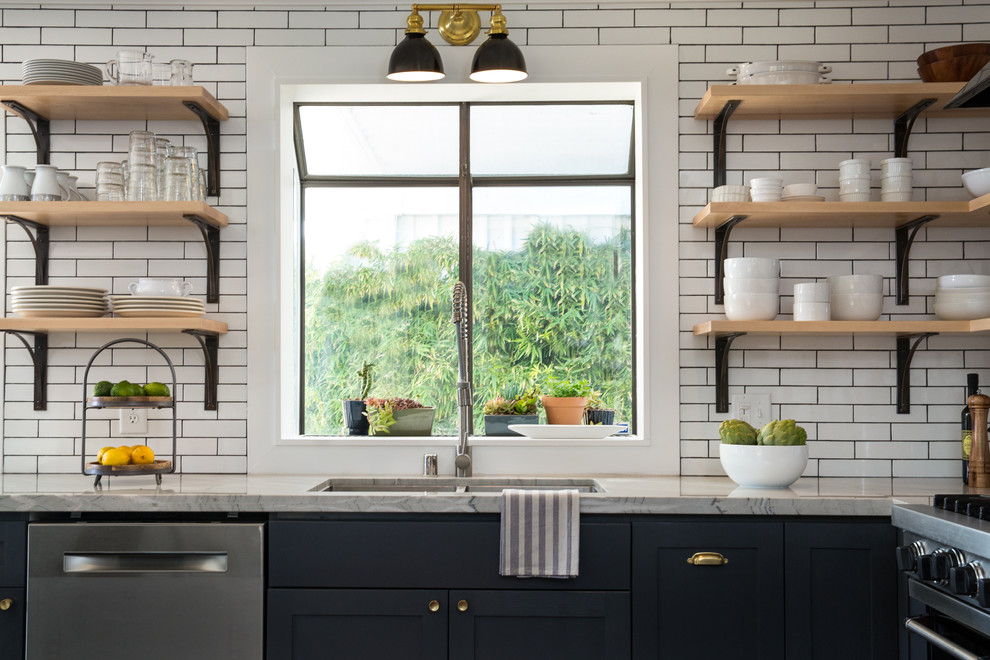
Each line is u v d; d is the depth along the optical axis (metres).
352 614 2.46
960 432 3.11
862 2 3.17
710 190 3.17
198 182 3.04
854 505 2.45
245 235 3.20
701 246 3.16
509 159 3.53
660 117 3.18
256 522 2.51
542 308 3.54
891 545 2.44
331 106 3.50
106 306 3.04
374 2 3.21
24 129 3.23
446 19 3.13
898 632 2.42
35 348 3.18
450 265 3.54
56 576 2.45
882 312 3.13
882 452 3.11
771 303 2.91
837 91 2.86
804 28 3.18
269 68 3.21
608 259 3.53
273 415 3.17
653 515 2.48
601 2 3.19
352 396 3.51
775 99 2.92
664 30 3.19
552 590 2.45
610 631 2.44
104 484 2.79
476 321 3.54
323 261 3.54
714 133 3.17
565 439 3.15
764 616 2.44
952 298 2.89
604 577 2.46
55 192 2.97
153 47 3.23
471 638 2.45
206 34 3.22
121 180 3.05
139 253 3.21
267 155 3.20
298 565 2.47
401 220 3.55
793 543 2.45
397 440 3.16
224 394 3.18
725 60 3.19
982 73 2.34
